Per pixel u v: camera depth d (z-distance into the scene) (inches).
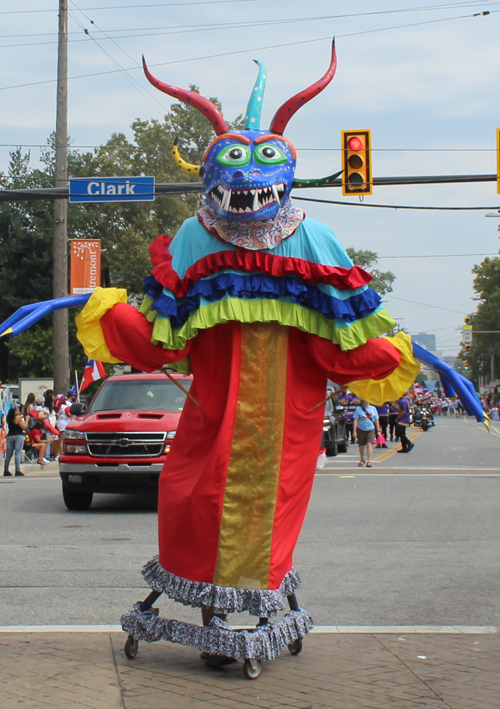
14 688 171.6
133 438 450.0
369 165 592.7
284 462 185.9
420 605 254.1
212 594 180.9
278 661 192.9
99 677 179.8
